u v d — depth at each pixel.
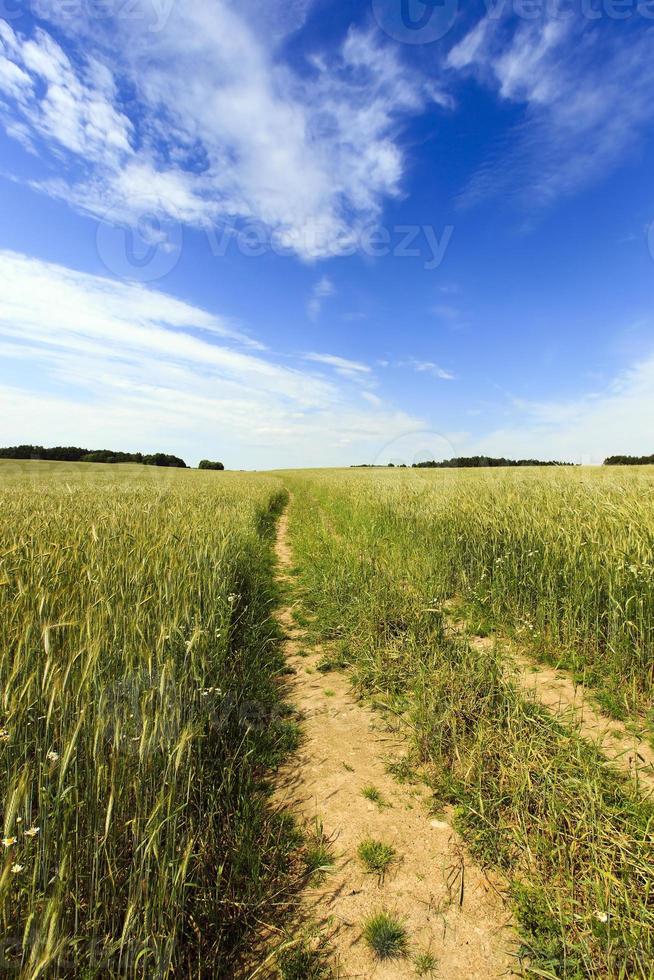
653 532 4.24
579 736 2.69
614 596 3.87
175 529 5.02
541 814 2.21
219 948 1.73
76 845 1.53
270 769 2.87
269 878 2.06
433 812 2.48
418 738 2.94
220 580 4.43
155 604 2.94
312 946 1.77
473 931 1.81
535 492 7.86
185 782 2.03
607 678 3.67
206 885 1.91
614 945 1.61
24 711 1.69
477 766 2.52
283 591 7.09
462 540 6.57
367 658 4.17
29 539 3.95
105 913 1.55
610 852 1.88
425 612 4.48
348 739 3.19
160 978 1.48
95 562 3.03
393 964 1.69
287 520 16.92
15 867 1.27
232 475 44.41
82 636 2.15
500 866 2.06
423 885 2.03
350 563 6.54
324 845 2.27
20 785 1.25
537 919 1.79
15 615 2.27
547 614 4.58
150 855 1.64
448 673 3.36
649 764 2.61
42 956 1.20
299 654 4.72
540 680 3.80
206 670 2.88
